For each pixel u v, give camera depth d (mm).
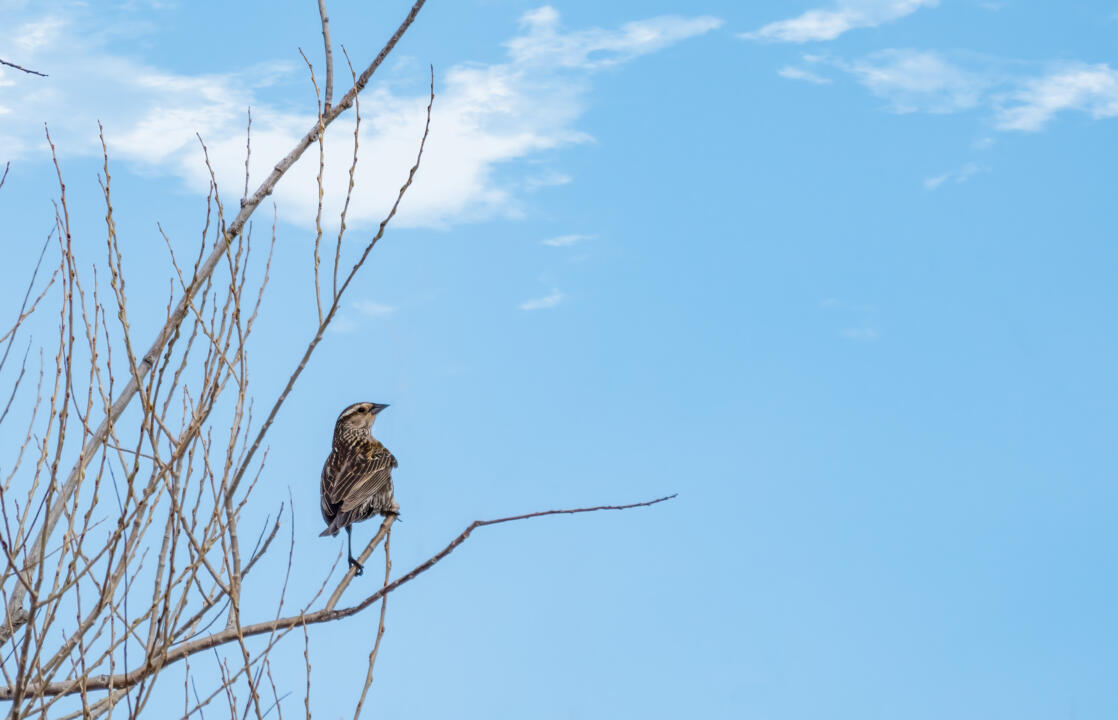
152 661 9914
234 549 10430
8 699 9727
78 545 9219
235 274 10406
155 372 9734
